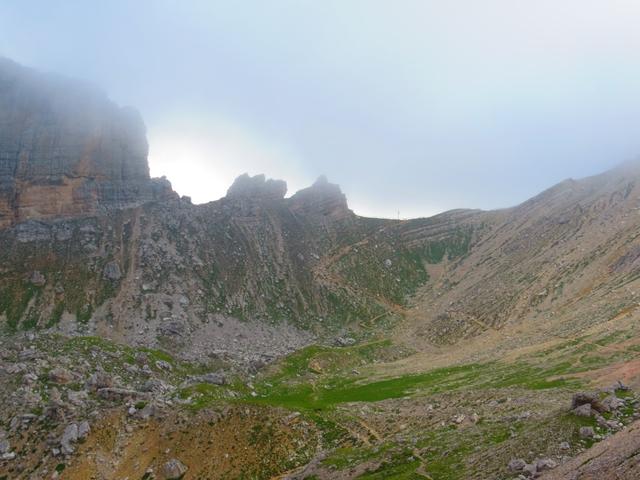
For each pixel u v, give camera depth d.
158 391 131.25
